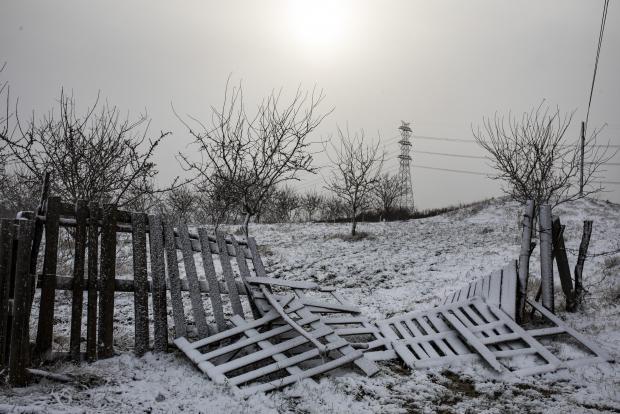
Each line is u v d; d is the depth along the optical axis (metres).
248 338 6.15
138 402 4.67
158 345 6.08
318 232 27.41
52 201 5.54
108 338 5.79
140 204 10.64
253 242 7.64
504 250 18.91
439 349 7.07
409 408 5.20
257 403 4.98
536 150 12.78
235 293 6.89
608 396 5.59
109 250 5.91
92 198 8.99
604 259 14.62
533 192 12.97
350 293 12.06
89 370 5.24
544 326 7.87
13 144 8.59
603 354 6.73
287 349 6.03
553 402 5.41
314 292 11.88
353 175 25.16
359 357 6.17
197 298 6.49
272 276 14.77
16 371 4.85
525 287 7.95
